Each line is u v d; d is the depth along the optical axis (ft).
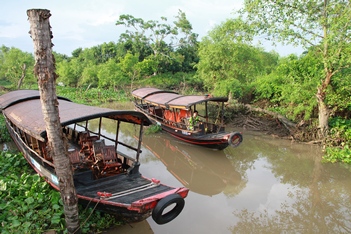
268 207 25.12
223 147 37.58
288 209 24.79
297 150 40.88
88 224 19.34
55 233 17.80
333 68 38.50
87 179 21.08
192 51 152.56
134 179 22.30
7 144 38.52
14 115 28.40
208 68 65.26
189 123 41.19
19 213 19.54
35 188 22.16
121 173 23.13
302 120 45.98
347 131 40.16
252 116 56.03
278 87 59.06
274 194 27.68
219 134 38.19
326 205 25.39
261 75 72.90
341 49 36.01
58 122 16.20
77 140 32.71
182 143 44.42
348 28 34.37
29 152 26.71
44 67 15.34
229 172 33.96
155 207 17.31
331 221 22.91
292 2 38.32
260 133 49.60
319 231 21.58
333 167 34.24
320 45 39.29
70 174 16.88
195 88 113.70
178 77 135.44
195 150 41.19
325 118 41.63
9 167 27.99
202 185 30.48
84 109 23.75
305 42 39.45
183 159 38.52
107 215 20.68
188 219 22.79
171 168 34.88
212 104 63.31
